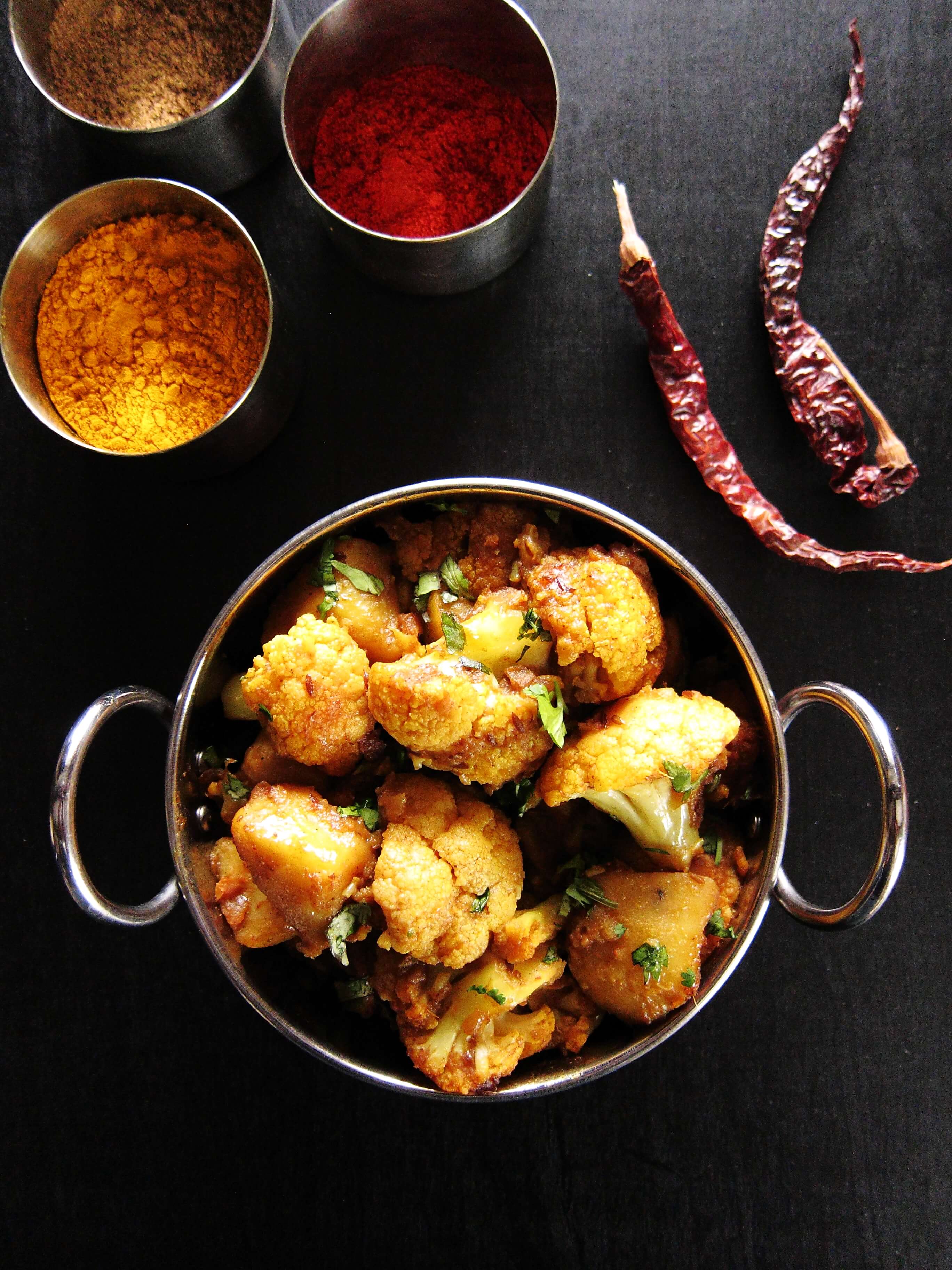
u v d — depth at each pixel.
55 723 0.25
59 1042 0.25
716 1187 0.25
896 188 0.25
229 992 0.25
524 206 0.21
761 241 0.24
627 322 0.25
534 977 0.20
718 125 0.25
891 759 0.19
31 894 0.25
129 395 0.23
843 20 0.24
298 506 0.25
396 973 0.20
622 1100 0.25
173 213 0.23
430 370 0.25
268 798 0.20
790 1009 0.25
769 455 0.25
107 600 0.25
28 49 0.23
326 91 0.23
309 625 0.20
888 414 0.25
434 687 0.18
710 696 0.22
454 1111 0.25
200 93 0.24
